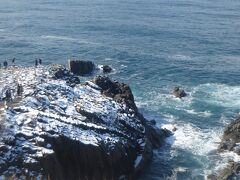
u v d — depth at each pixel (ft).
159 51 265.75
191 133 152.97
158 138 146.10
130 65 234.79
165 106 176.04
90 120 133.08
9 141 108.78
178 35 314.35
